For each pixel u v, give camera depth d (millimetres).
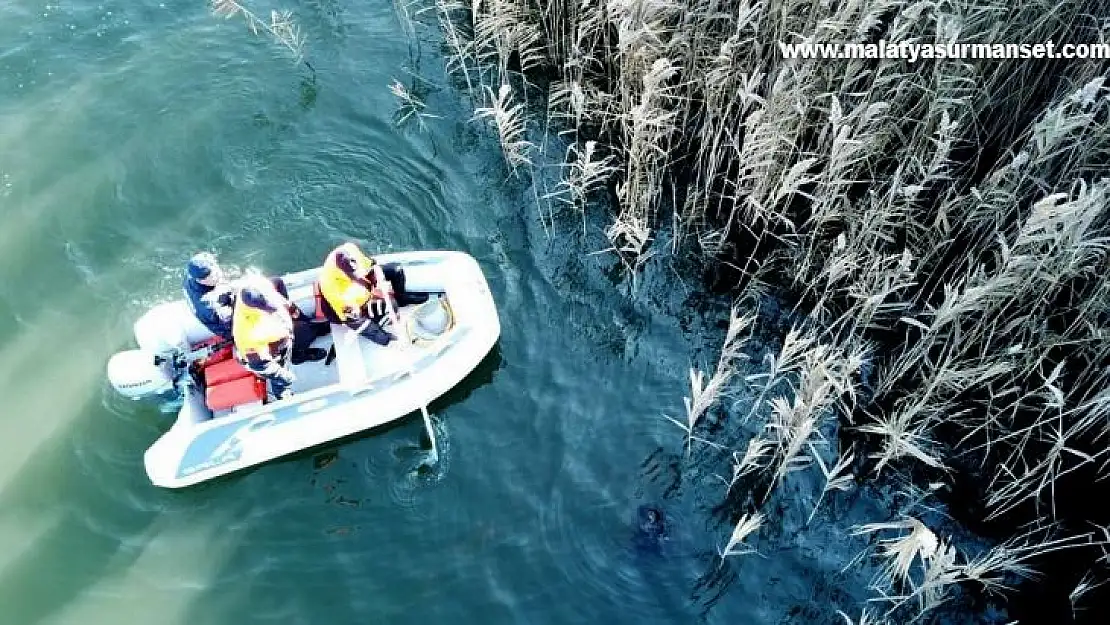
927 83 7730
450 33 10336
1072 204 5652
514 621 6102
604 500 6711
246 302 6254
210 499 6641
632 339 7738
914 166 7691
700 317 7941
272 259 8078
